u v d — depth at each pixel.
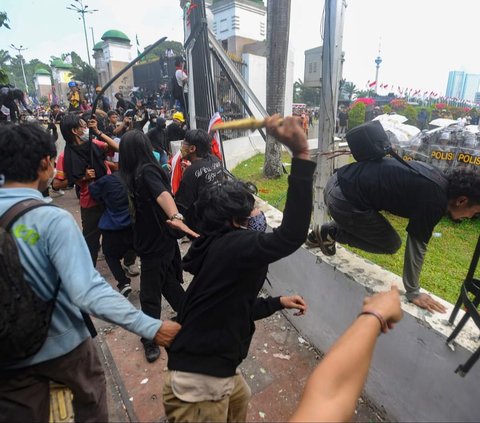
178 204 3.08
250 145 9.68
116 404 2.42
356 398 0.68
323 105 2.87
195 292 1.49
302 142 1.18
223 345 1.45
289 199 1.24
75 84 11.36
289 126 1.14
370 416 2.36
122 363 2.78
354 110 14.47
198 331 1.45
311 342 3.02
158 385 2.57
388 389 2.27
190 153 3.30
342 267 2.59
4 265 1.25
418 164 2.17
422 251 2.08
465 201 1.97
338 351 0.72
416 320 1.99
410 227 2.08
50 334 1.44
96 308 1.33
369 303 0.81
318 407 0.65
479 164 5.46
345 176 2.39
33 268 1.37
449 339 1.82
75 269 1.35
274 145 7.04
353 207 2.33
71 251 1.37
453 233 4.56
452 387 1.85
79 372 1.56
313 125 15.85
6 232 1.31
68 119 3.39
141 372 2.69
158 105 14.85
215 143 4.48
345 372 0.69
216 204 1.48
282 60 6.77
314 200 3.11
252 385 2.58
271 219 3.57
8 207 1.40
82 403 1.63
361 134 2.27
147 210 2.50
